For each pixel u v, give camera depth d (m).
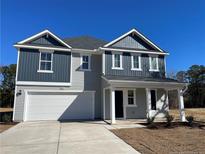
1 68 44.75
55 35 17.41
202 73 47.16
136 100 17.89
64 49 17.39
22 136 9.73
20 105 15.78
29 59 16.44
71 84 17.33
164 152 6.82
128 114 17.45
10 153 6.82
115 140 8.73
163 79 17.22
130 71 17.86
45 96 16.52
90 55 18.41
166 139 8.98
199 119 17.16
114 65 17.53
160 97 18.47
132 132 10.71
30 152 6.93
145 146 7.66
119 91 17.72
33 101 16.19
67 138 9.19
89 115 17.34
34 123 14.56
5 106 43.31
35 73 16.44
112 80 14.24
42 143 8.25
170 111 28.00
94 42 21.03
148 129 11.77
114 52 17.70
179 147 7.52
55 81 16.89
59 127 12.49
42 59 16.91
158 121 15.23
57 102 16.77
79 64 17.92
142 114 17.80
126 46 18.31
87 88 17.73
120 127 12.44
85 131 10.96
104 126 12.83
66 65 17.45
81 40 20.98
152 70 18.58
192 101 43.66
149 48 19.08
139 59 18.38
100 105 17.81
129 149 7.24
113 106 14.12
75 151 6.98
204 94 44.78
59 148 7.42
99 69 18.44
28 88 16.11
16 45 16.06
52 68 16.94
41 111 16.25
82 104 17.36
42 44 17.16
